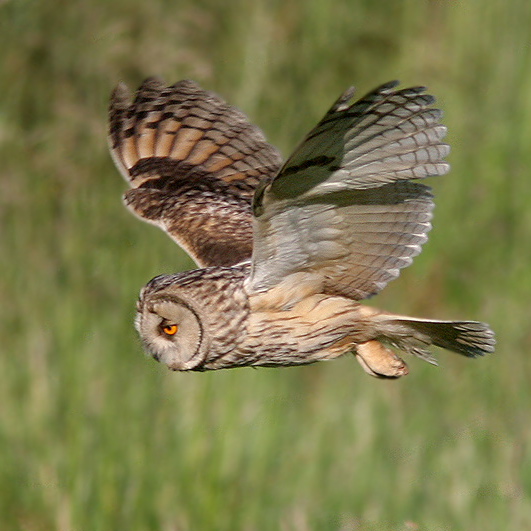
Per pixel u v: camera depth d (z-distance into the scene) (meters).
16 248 16.61
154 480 14.58
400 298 18.48
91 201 16.92
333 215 10.92
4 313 15.98
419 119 10.29
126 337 15.38
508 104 19.67
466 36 20.02
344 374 16.28
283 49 18.61
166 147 13.34
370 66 19.55
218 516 14.53
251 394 15.04
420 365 16.75
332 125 9.96
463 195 19.08
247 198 13.13
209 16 18.00
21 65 17.80
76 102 17.56
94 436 14.74
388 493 15.21
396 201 10.90
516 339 17.83
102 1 17.94
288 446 15.34
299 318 11.62
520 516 14.91
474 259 18.69
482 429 16.27
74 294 15.91
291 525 14.73
